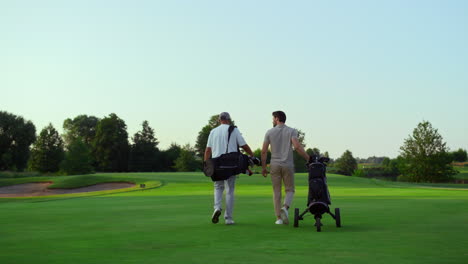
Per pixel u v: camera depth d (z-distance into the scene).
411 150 68.25
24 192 35.41
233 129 6.70
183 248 4.30
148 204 11.75
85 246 4.46
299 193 20.00
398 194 17.61
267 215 8.05
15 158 79.25
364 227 5.98
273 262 3.55
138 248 4.32
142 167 96.81
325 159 6.27
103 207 10.58
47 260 3.71
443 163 66.88
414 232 5.39
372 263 3.48
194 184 34.31
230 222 6.51
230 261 3.61
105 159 92.44
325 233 5.37
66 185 37.03
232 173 6.43
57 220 7.23
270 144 6.75
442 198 13.83
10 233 5.56
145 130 100.75
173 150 104.38
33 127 82.88
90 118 118.81
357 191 21.45
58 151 82.88
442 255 3.82
